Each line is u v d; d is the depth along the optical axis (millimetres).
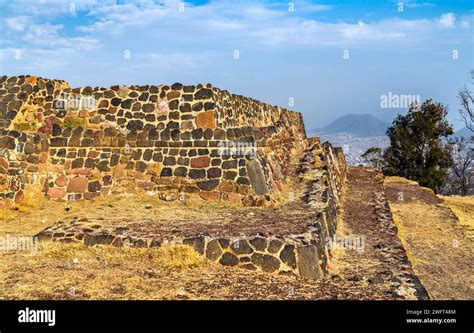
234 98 18375
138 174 15414
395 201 25516
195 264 9836
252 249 9953
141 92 16438
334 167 21812
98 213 13477
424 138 44781
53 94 16875
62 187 15453
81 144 15930
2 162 13891
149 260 10008
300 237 10359
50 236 10914
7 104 16250
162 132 15578
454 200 29594
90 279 8938
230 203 14531
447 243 17016
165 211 13758
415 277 10312
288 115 26328
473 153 46250
